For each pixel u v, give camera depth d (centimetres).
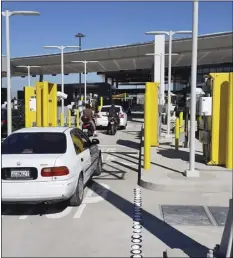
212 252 452
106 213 660
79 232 565
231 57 4166
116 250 496
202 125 1109
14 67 5472
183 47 3822
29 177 626
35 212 672
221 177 889
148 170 988
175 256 450
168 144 1597
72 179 657
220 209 686
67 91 6278
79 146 781
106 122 2478
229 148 999
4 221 623
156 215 648
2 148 691
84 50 4725
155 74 3434
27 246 511
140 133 2141
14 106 3117
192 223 605
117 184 891
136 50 4244
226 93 1009
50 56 5050
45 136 724
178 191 820
